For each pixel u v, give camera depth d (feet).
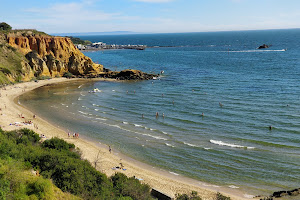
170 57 597.93
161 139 157.48
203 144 147.84
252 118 185.16
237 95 248.32
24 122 176.96
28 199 57.36
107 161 128.16
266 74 342.23
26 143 111.75
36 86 314.14
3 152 81.41
